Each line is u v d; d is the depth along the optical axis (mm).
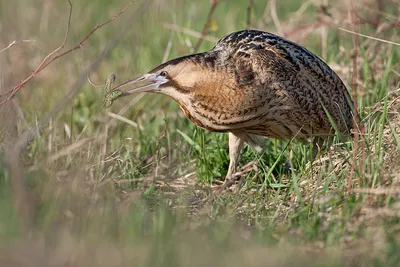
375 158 10312
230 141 12031
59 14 18812
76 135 13055
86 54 16969
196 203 10734
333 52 15234
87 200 9461
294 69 11734
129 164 11781
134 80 11547
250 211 10227
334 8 15945
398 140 10648
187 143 12984
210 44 16594
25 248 7973
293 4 19906
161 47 16984
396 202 9344
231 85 11406
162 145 13031
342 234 8883
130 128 13414
